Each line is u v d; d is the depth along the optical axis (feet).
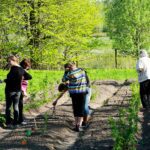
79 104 45.75
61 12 114.11
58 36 112.27
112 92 79.97
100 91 76.74
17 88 47.91
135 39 130.52
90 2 120.78
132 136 36.86
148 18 128.98
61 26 114.01
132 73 120.37
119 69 135.13
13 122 48.26
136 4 129.08
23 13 110.73
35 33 114.52
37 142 39.32
